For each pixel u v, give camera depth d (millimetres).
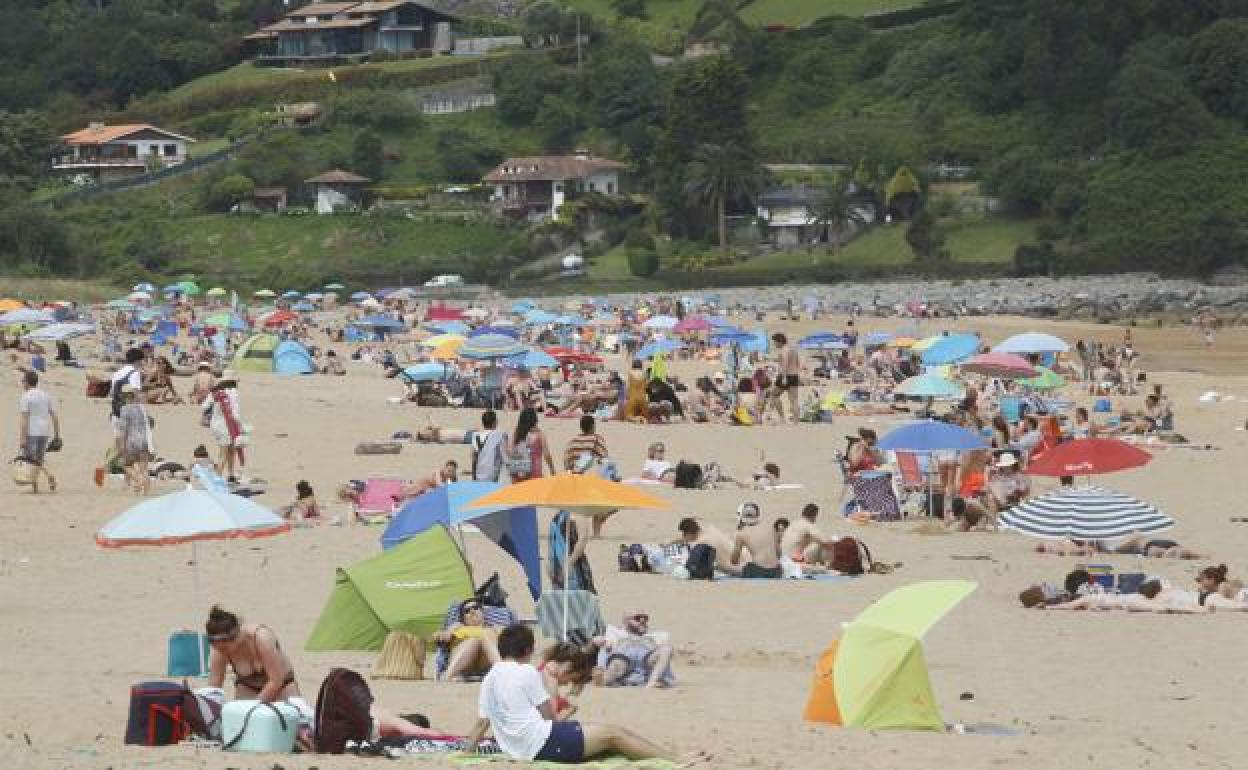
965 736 35125
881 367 151875
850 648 36562
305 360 150625
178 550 60562
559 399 121750
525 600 52875
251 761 30984
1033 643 47156
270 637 34062
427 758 32125
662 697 39250
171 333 185375
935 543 66500
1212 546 66062
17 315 158750
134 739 32938
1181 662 44375
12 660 42219
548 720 32281
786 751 33406
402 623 44000
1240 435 109812
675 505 75438
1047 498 57969
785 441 100375
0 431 94188
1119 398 137625
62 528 64812
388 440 96562
